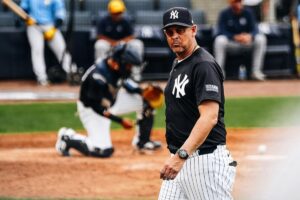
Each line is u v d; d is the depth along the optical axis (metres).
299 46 60.34
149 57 56.22
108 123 30.42
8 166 28.72
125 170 27.92
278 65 60.19
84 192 24.47
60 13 52.94
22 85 53.97
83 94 29.91
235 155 30.67
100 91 29.38
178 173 15.70
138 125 31.55
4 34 55.72
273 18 67.38
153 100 31.09
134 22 58.28
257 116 41.78
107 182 25.98
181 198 16.23
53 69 54.88
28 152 32.25
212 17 64.00
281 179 25.77
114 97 29.81
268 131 37.22
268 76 59.91
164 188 16.41
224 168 15.75
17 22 56.31
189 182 15.83
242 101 47.03
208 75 15.30
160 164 29.08
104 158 30.47
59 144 30.98
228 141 34.59
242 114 42.41
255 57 56.84
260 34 56.28
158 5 60.78
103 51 52.09
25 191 24.64
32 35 53.25
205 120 15.11
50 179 26.47
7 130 38.50
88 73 29.66
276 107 44.75
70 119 41.53
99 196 23.84
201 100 15.25
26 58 56.47
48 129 38.94
